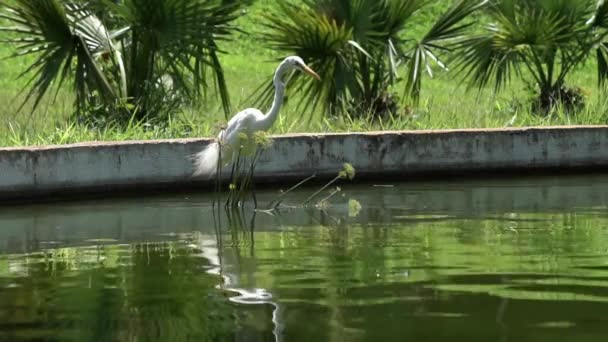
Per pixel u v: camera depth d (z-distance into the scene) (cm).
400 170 1395
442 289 711
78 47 1527
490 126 1593
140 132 1434
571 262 805
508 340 577
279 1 1689
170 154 1287
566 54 1827
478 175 1430
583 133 1464
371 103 1675
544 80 1788
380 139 1382
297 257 847
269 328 611
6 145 1327
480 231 970
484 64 1800
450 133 1412
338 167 1364
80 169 1234
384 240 926
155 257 857
